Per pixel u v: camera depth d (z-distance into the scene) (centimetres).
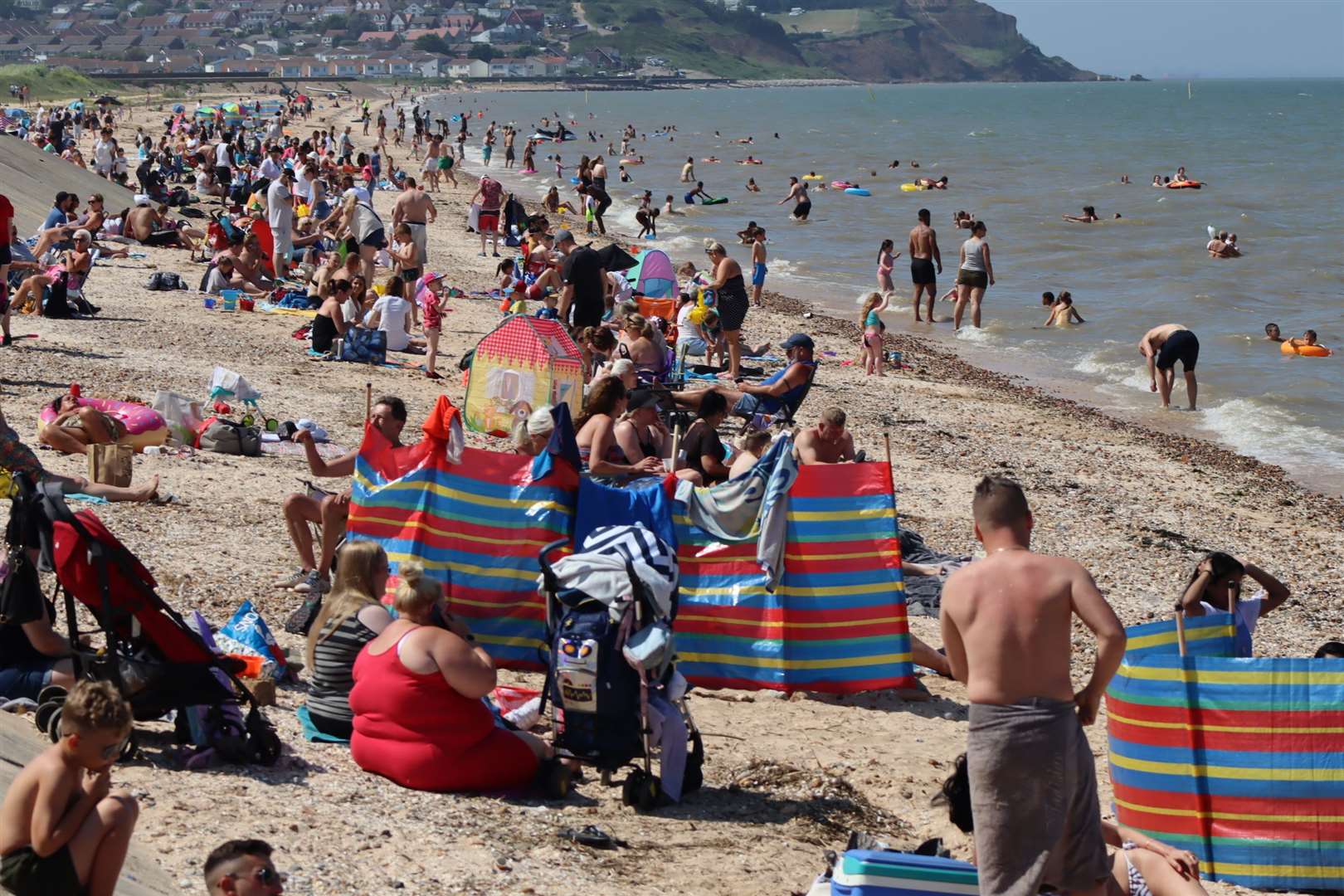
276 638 912
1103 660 516
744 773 797
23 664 719
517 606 901
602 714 734
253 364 1842
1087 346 2738
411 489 888
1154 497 1694
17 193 2994
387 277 2438
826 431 1171
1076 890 531
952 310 3133
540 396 1596
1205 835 721
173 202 3756
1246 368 2538
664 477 1065
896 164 7819
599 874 633
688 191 6069
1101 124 14962
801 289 3441
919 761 841
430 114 16225
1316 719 707
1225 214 5253
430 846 638
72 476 1196
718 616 943
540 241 2823
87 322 2011
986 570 532
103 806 516
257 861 501
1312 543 1544
